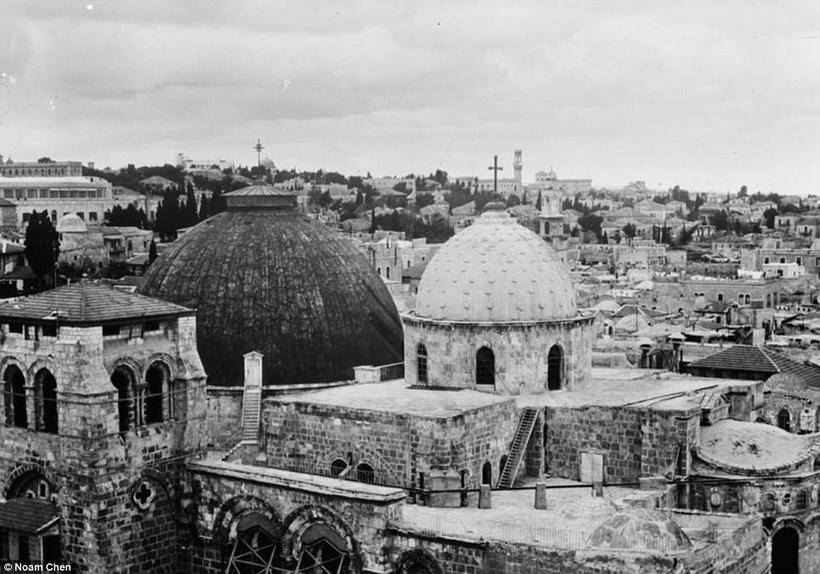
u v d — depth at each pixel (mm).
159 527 70250
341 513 64062
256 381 83188
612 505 66250
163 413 70938
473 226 85938
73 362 66500
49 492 69000
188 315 72562
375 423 73000
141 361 69438
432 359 82125
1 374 70875
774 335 165250
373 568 62625
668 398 78750
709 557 56531
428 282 83812
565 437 77375
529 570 57188
